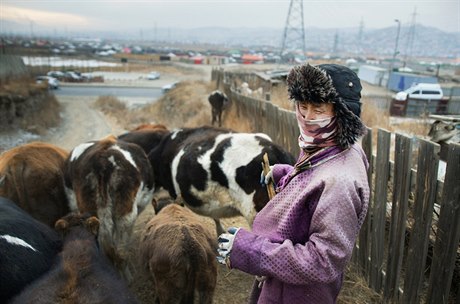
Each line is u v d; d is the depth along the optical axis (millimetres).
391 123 9531
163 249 3094
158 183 5176
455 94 20719
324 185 1567
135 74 60469
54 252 3195
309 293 1713
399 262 3475
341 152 1646
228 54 122875
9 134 16234
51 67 59844
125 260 4109
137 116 22359
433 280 3039
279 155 3971
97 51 126500
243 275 4484
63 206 4555
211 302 3215
